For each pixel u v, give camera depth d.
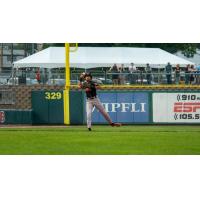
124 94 68.00
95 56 95.31
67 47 67.94
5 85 74.44
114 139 49.25
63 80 81.75
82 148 44.00
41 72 86.12
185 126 65.38
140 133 54.31
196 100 67.44
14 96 74.12
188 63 96.69
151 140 48.62
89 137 50.69
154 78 78.38
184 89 71.38
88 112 57.06
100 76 79.25
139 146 45.06
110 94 68.00
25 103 74.06
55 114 68.25
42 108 68.38
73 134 53.16
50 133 54.25
